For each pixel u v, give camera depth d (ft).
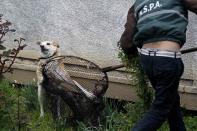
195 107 10.83
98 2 11.66
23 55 12.89
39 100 11.14
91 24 11.88
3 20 13.05
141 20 8.18
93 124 10.20
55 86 10.28
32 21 12.71
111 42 11.69
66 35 12.28
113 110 10.94
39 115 11.31
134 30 8.85
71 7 12.05
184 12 8.05
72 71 11.32
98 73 10.74
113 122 10.25
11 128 10.15
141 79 9.86
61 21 12.28
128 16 9.06
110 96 11.71
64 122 10.48
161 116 8.19
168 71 7.95
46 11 12.46
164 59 7.94
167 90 8.10
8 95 11.00
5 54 10.37
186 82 10.94
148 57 8.09
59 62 10.68
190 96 10.83
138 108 10.11
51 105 10.78
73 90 10.12
